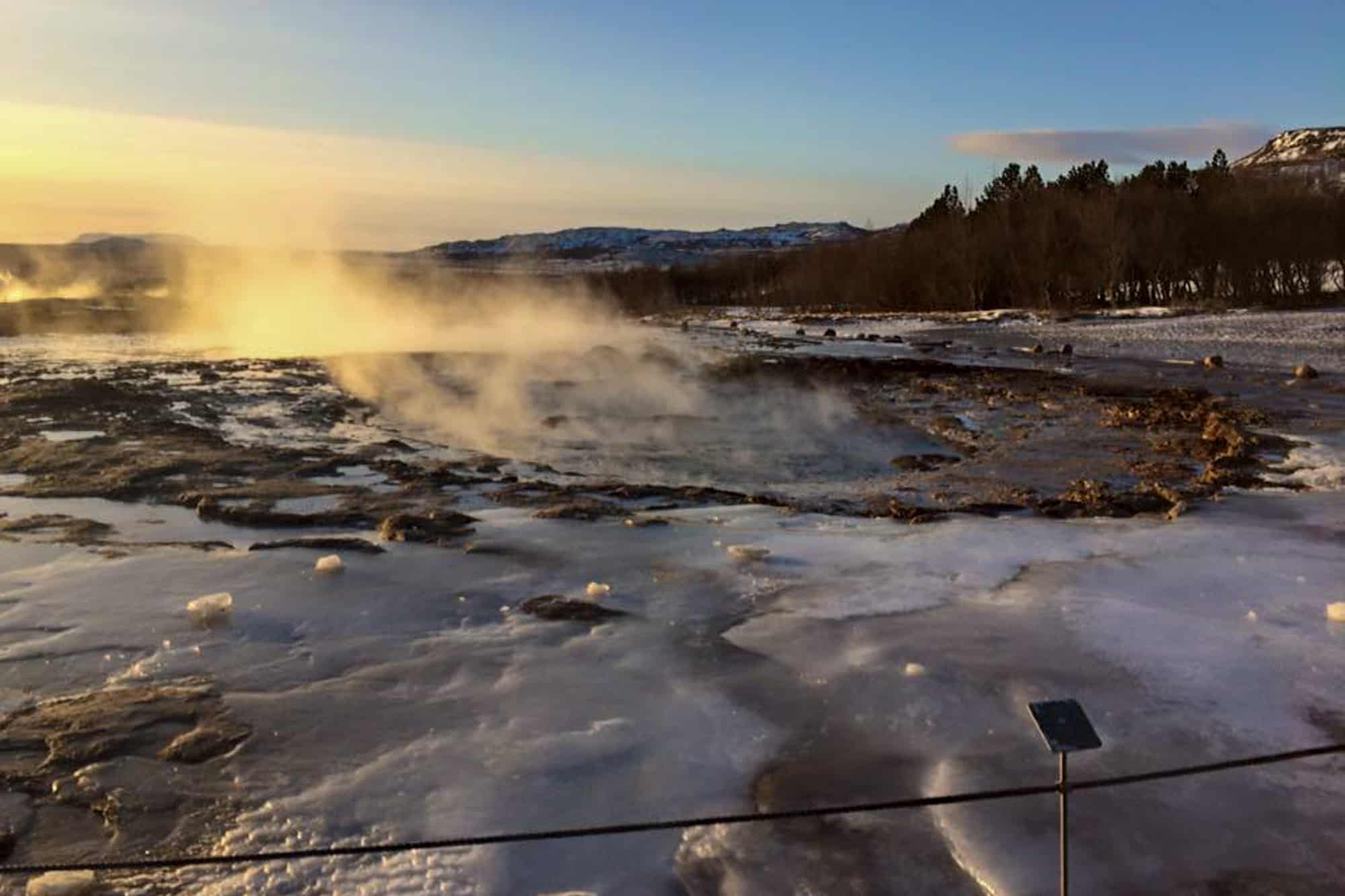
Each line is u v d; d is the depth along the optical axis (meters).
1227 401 17.31
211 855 3.63
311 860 3.60
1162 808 3.97
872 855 3.69
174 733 4.55
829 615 6.13
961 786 4.14
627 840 3.76
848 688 5.07
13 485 9.89
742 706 4.87
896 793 4.10
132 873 3.51
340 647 5.57
